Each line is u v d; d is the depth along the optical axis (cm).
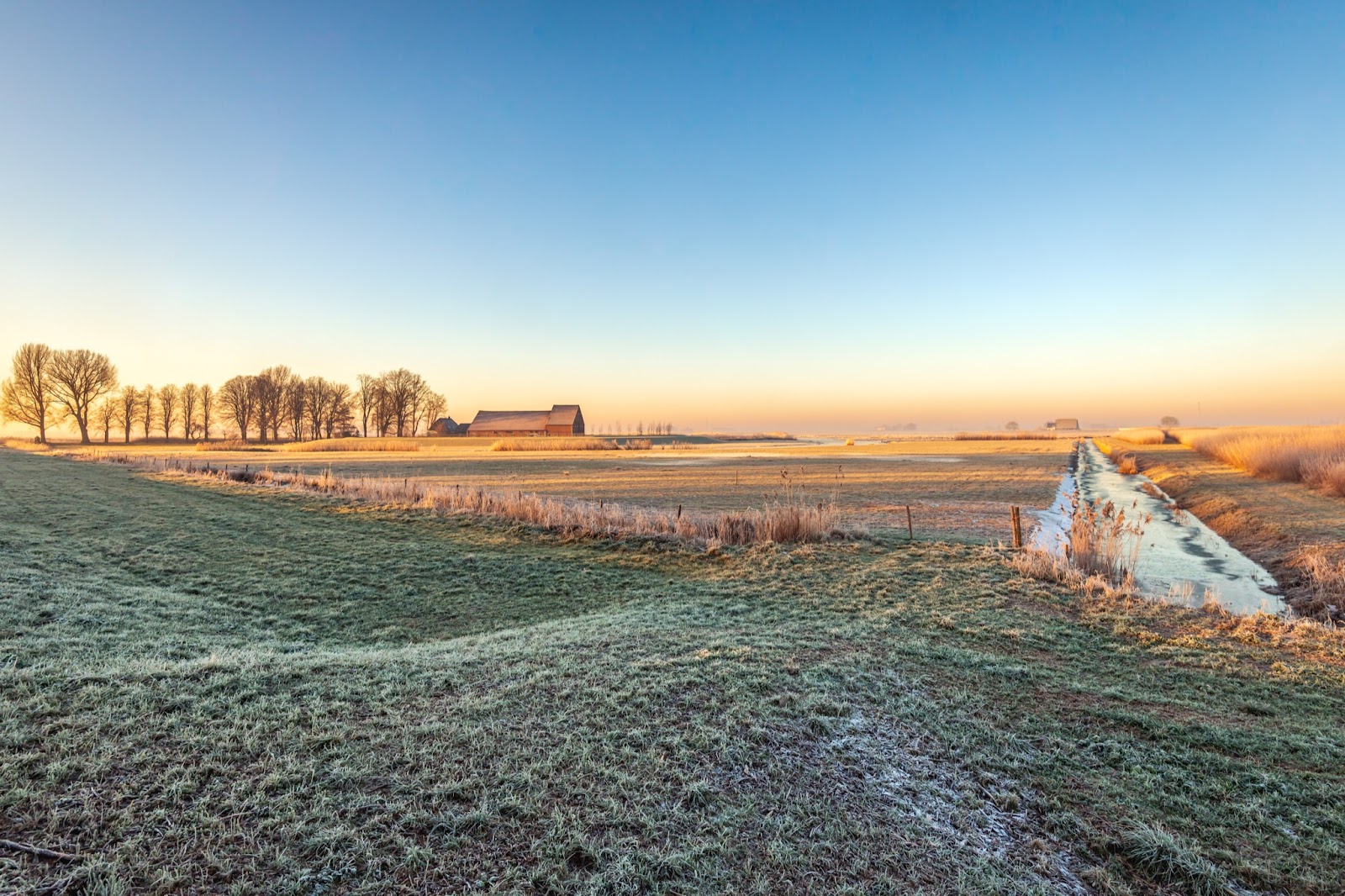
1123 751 502
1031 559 1211
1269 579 1362
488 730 473
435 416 12669
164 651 685
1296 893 349
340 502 2038
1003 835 391
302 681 550
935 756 484
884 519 2042
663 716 514
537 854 340
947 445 8556
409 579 1223
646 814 381
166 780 375
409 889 309
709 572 1239
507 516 1748
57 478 2698
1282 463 2912
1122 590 1048
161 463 3538
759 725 505
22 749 398
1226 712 592
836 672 643
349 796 376
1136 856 374
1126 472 4272
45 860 305
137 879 300
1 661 569
